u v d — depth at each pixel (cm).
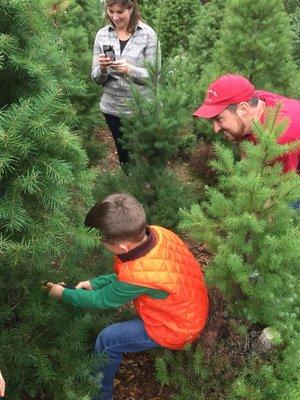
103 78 412
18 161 175
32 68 175
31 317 230
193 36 675
